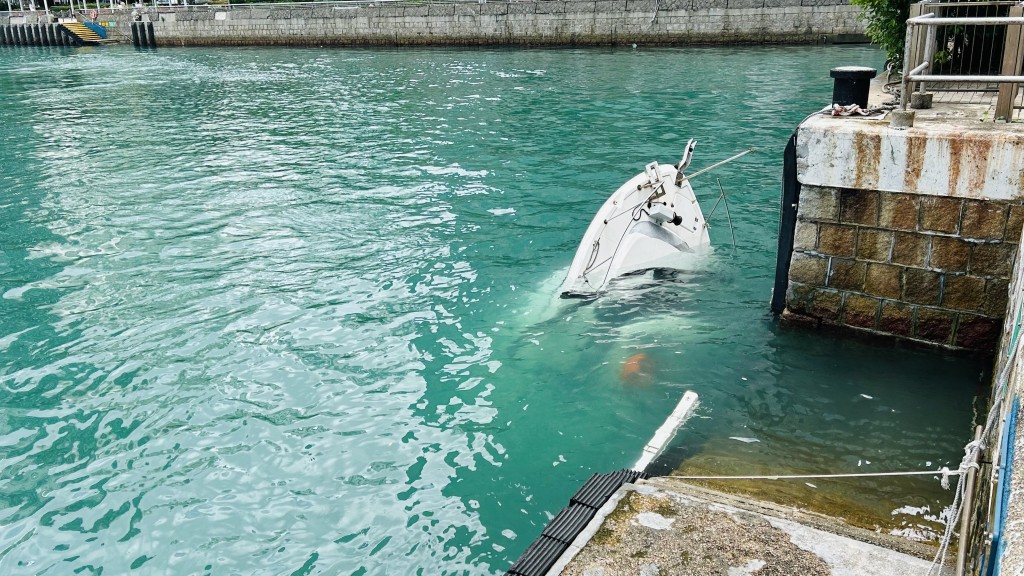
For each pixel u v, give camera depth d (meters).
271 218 12.16
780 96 22.34
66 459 6.18
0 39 65.44
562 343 7.65
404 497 5.62
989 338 6.89
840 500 5.18
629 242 8.71
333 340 7.98
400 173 14.86
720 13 37.44
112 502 5.68
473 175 14.50
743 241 10.05
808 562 4.13
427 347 7.73
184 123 22.11
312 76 33.12
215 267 10.09
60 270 10.16
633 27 39.31
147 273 9.96
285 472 5.95
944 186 6.70
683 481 5.38
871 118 7.37
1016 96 7.54
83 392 7.13
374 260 10.15
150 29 55.88
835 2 35.47
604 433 6.27
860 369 6.97
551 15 40.94
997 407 3.84
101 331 8.33
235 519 5.47
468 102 23.73
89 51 55.03
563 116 20.48
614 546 4.27
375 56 40.97
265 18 50.53
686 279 8.77
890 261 7.14
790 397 6.56
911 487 5.35
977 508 3.80
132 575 5.01
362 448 6.20
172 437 6.42
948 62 10.33
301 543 5.22
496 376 7.15
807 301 7.62
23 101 28.28
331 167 15.60
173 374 7.40
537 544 4.33
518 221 11.61
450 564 5.00
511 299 8.73
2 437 6.46
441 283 9.30
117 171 15.86
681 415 6.31
